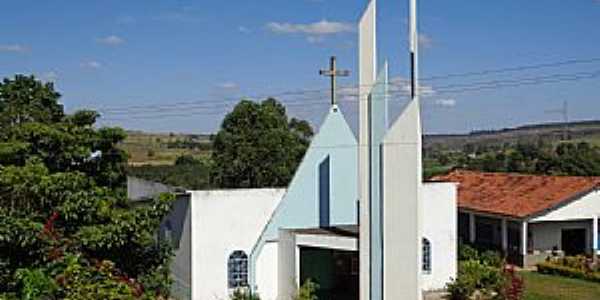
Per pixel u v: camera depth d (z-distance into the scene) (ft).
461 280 89.92
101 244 62.59
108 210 65.62
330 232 86.28
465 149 372.58
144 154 258.98
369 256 75.97
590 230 122.72
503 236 124.06
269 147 139.85
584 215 119.75
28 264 44.98
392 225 73.36
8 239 44.68
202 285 87.15
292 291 86.07
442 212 96.53
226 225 88.22
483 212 126.52
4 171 60.08
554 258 116.98
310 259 95.04
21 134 74.38
